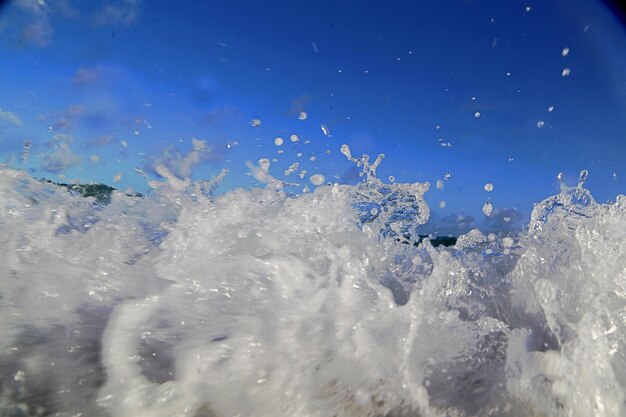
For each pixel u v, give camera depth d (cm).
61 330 177
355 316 194
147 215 322
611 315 164
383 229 293
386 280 234
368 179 309
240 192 316
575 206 265
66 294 202
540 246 239
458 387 152
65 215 296
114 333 178
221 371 162
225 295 209
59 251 244
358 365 164
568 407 140
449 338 175
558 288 200
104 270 228
